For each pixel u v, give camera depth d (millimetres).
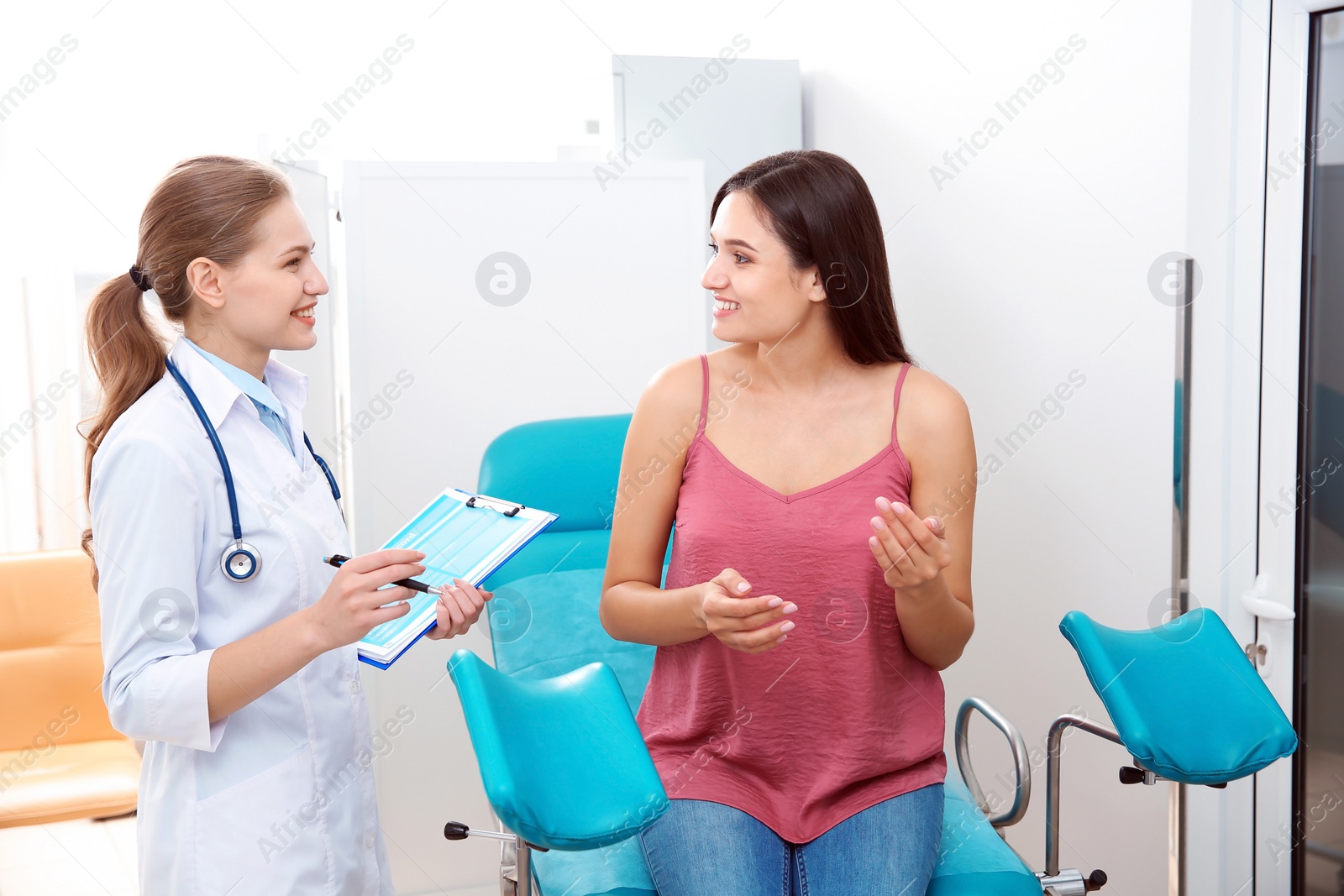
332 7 3236
